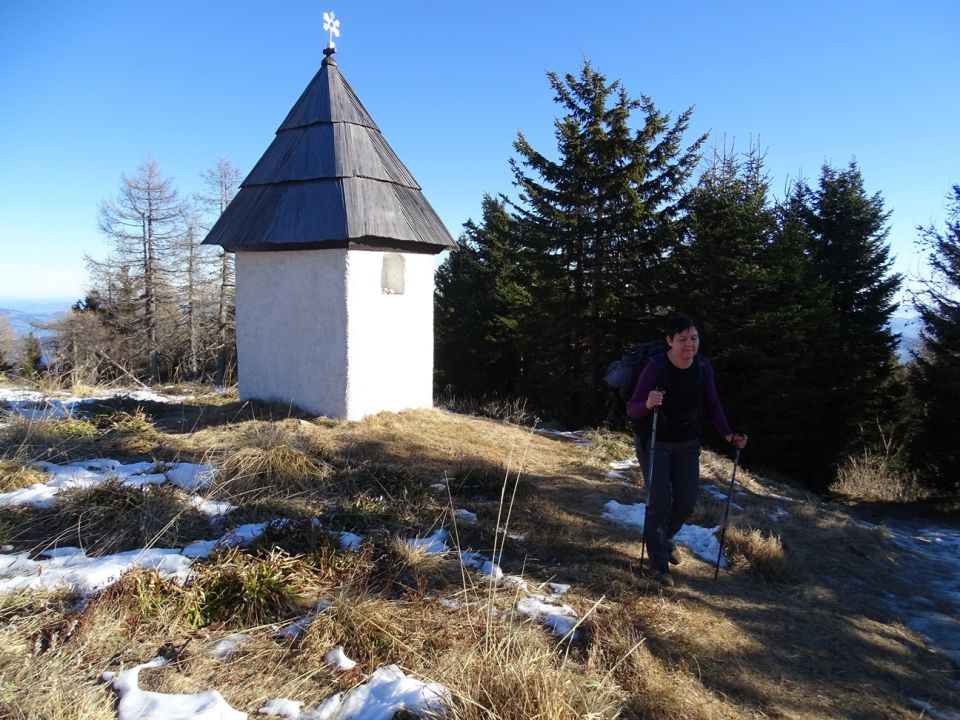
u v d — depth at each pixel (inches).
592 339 575.5
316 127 285.7
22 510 152.8
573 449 307.0
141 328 1163.3
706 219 566.6
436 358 875.4
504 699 89.6
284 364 284.8
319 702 95.7
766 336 547.5
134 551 137.4
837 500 581.0
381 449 242.4
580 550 174.6
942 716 119.2
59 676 92.6
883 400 724.0
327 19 299.3
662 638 129.6
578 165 547.5
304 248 269.1
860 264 709.9
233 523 160.7
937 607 179.6
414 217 290.8
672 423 157.2
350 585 129.1
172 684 96.3
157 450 219.9
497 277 842.2
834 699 119.5
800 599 166.6
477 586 140.6
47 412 261.4
